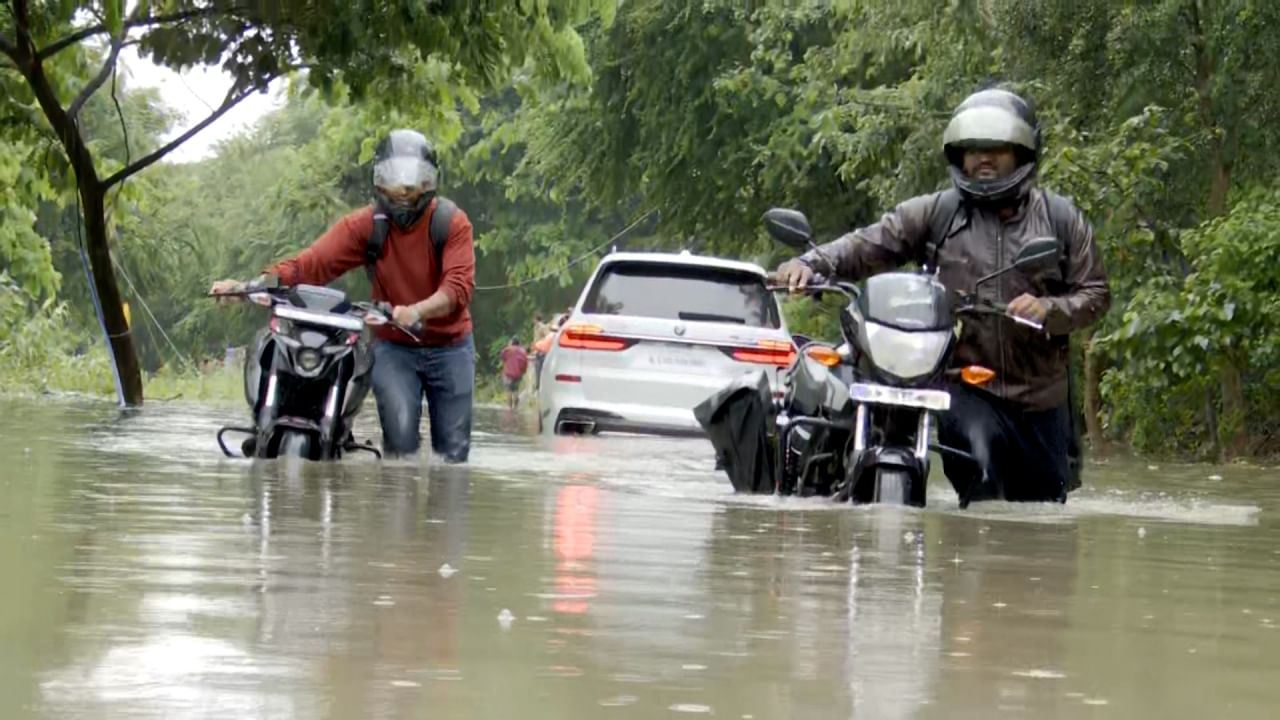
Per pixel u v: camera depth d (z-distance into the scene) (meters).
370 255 18.38
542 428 26.73
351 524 10.74
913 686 5.84
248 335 116.75
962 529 12.06
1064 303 15.17
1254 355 26.41
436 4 31.61
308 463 16.58
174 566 8.30
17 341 50.56
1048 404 15.46
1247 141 29.19
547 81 34.47
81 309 83.25
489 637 6.55
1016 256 14.98
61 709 5.04
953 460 14.86
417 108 34.88
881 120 39.66
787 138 48.66
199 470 15.11
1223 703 5.71
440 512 11.88
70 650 5.98
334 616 6.93
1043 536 11.80
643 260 26.22
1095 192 28.95
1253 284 26.17
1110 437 34.19
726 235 54.38
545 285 97.31
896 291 14.50
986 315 15.33
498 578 8.31
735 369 25.84
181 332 119.88
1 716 4.93
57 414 28.27
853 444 14.38
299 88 36.31
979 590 8.54
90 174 33.53
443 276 18.41
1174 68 29.31
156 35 32.81
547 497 13.63
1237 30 28.38
